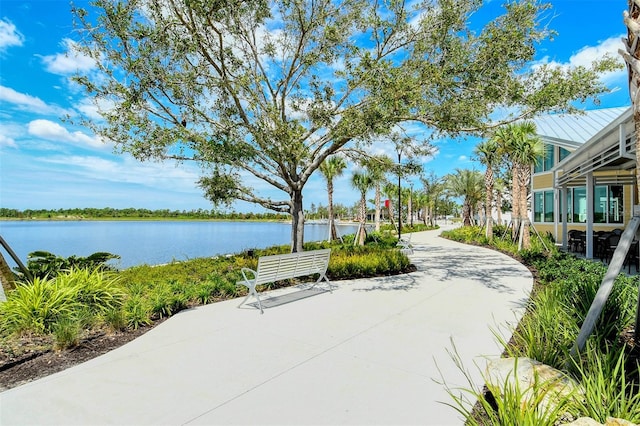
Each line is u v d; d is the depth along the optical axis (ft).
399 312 16.31
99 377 9.82
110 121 21.83
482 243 54.19
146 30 19.83
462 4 20.62
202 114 22.45
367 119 20.38
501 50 19.24
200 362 10.81
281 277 18.84
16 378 9.87
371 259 28.27
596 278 16.11
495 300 18.43
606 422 6.13
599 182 42.68
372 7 23.79
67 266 27.94
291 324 14.61
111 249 59.77
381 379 9.60
